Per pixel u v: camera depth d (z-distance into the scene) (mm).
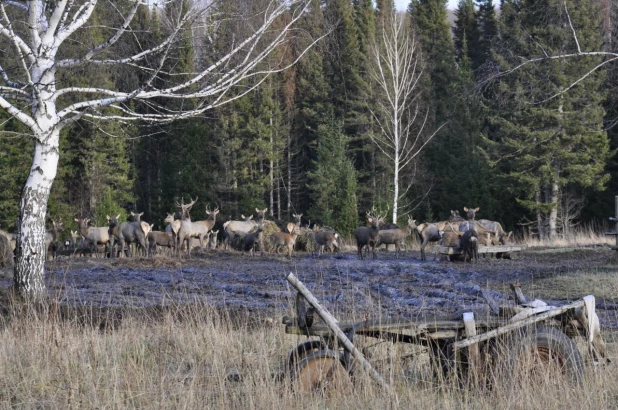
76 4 46719
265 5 42969
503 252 84562
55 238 113375
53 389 24469
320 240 104125
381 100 164250
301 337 31641
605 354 24141
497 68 60625
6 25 43562
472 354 23359
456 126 156125
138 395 23281
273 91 167375
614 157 148250
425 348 27734
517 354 23125
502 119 128250
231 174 167750
